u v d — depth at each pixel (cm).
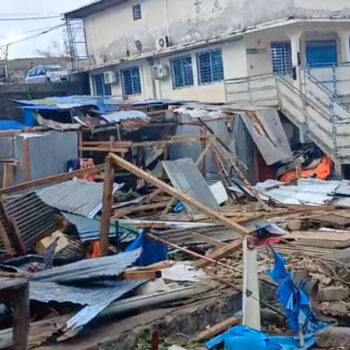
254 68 2567
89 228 1163
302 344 759
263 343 722
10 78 3794
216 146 1894
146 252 1034
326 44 2627
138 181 1817
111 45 3241
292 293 794
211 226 1198
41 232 1204
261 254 1108
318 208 1552
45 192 1282
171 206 1559
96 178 1590
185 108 2175
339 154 2120
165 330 777
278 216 1434
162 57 2964
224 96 2619
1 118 2650
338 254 1139
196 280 903
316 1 2416
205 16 2683
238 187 1767
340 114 2155
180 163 1641
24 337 571
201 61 2772
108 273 807
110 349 716
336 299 935
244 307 806
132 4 3062
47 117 2158
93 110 2072
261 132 2147
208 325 820
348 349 749
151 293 831
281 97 2325
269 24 2412
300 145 2303
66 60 4244
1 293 557
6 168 1730
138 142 1939
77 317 723
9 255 1151
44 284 807
